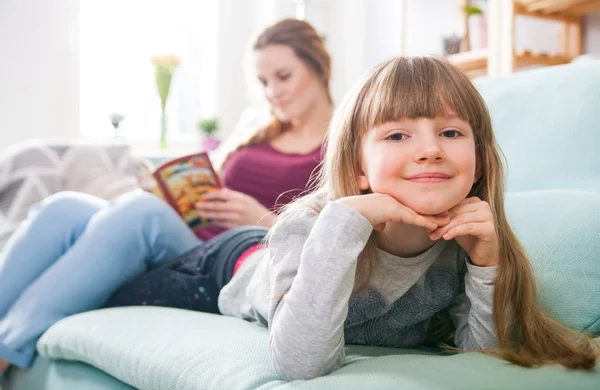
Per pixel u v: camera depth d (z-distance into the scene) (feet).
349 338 2.68
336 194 2.36
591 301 2.47
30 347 3.32
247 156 5.41
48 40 8.34
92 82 9.04
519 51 6.10
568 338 2.28
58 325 3.18
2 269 3.57
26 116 8.21
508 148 3.57
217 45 10.21
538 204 2.88
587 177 3.12
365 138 2.22
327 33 10.76
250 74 5.69
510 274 2.34
